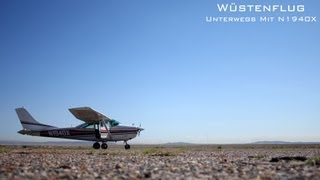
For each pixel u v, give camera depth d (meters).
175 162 12.56
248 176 7.75
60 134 34.31
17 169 9.37
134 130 34.16
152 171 8.89
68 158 15.32
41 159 14.40
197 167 10.22
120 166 10.38
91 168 9.88
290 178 7.29
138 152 23.08
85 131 33.81
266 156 17.19
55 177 7.62
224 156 17.94
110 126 34.03
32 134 34.94
